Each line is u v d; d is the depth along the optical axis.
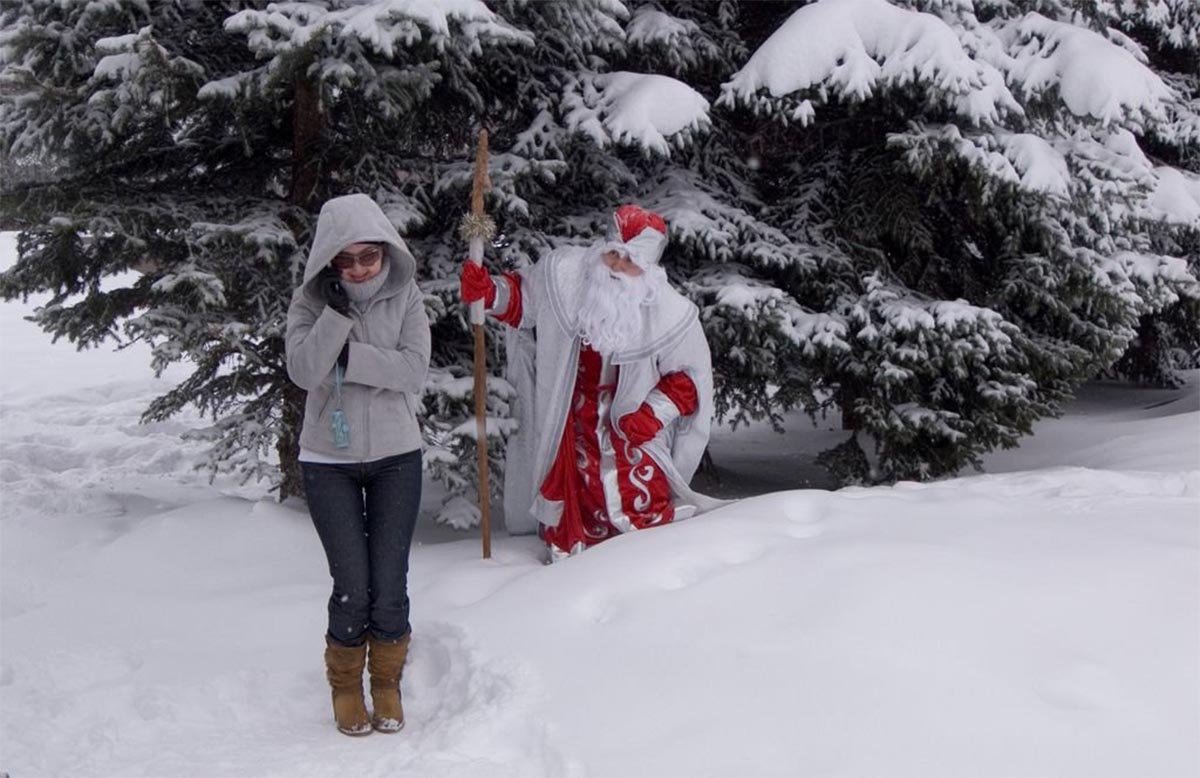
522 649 3.49
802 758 2.74
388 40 4.70
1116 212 7.02
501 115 6.46
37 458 8.74
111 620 4.09
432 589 4.21
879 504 4.65
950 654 3.17
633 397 4.85
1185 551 3.78
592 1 5.44
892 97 6.33
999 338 6.25
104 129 5.27
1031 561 3.73
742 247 6.55
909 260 7.17
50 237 5.66
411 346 3.33
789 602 3.53
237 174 6.26
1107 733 2.79
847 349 6.16
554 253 4.96
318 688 3.51
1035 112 6.64
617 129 5.68
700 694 3.08
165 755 3.00
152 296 5.88
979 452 6.75
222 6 5.50
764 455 9.50
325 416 3.30
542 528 5.08
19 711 3.29
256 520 5.13
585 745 2.87
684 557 4.01
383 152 6.03
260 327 5.32
